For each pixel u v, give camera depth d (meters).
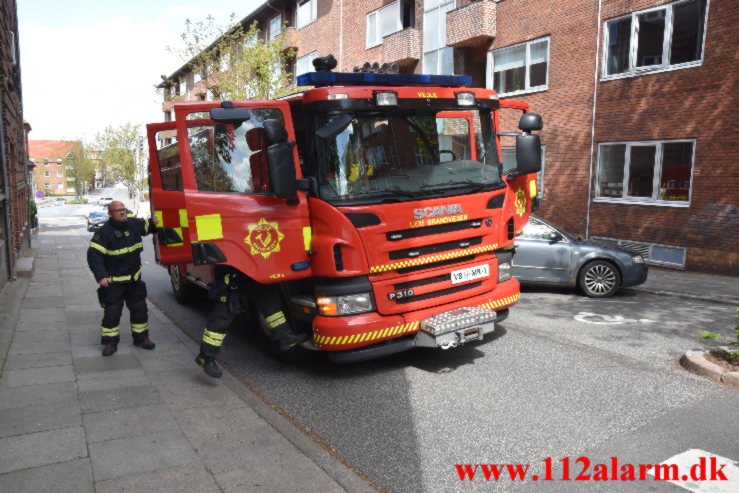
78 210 65.56
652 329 7.00
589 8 14.26
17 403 4.59
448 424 4.30
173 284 9.44
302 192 5.09
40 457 3.64
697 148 12.02
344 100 4.89
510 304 6.02
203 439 3.97
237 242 4.89
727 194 11.52
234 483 3.36
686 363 5.46
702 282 10.50
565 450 3.82
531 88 16.23
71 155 84.88
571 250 9.19
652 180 13.09
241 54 23.86
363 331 4.96
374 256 4.98
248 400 4.74
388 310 5.11
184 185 4.79
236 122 4.71
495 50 17.44
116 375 5.35
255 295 5.22
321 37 26.62
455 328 5.12
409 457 3.79
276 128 4.64
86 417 4.32
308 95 4.98
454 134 5.64
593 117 14.34
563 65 15.08
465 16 17.52
